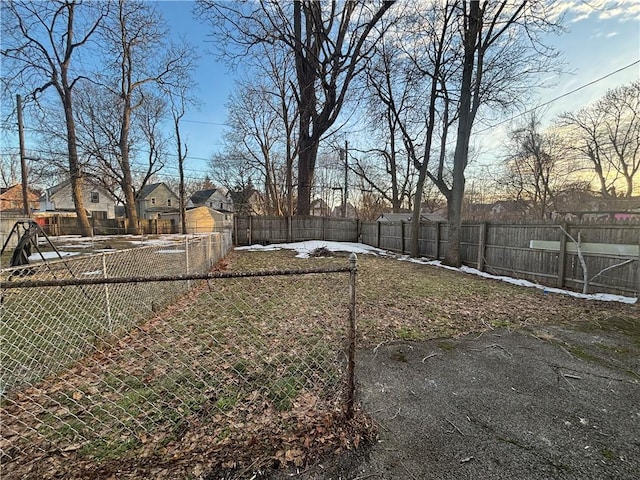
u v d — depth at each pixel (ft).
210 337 11.07
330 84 41.68
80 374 8.47
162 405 7.05
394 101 36.42
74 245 42.73
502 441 6.03
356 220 55.72
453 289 19.86
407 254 40.78
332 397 7.39
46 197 93.56
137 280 5.30
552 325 12.98
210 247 24.40
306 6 36.78
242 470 5.23
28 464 5.38
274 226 51.90
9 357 9.18
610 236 17.97
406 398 7.50
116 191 101.45
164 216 108.47
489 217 99.91
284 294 17.48
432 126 33.22
